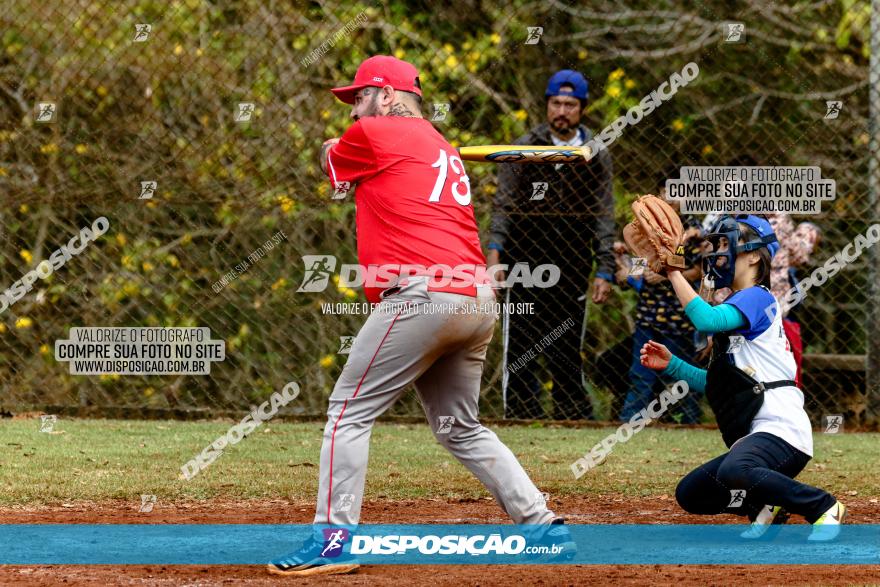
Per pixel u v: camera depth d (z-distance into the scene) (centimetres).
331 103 1942
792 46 2142
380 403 852
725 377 983
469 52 2023
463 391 890
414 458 1404
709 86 2202
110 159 1900
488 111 2078
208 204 1869
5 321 1881
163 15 1966
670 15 2167
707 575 846
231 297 1931
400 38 2058
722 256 1003
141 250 1892
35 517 1068
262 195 1875
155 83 1942
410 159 855
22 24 1934
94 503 1137
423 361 851
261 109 1931
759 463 945
